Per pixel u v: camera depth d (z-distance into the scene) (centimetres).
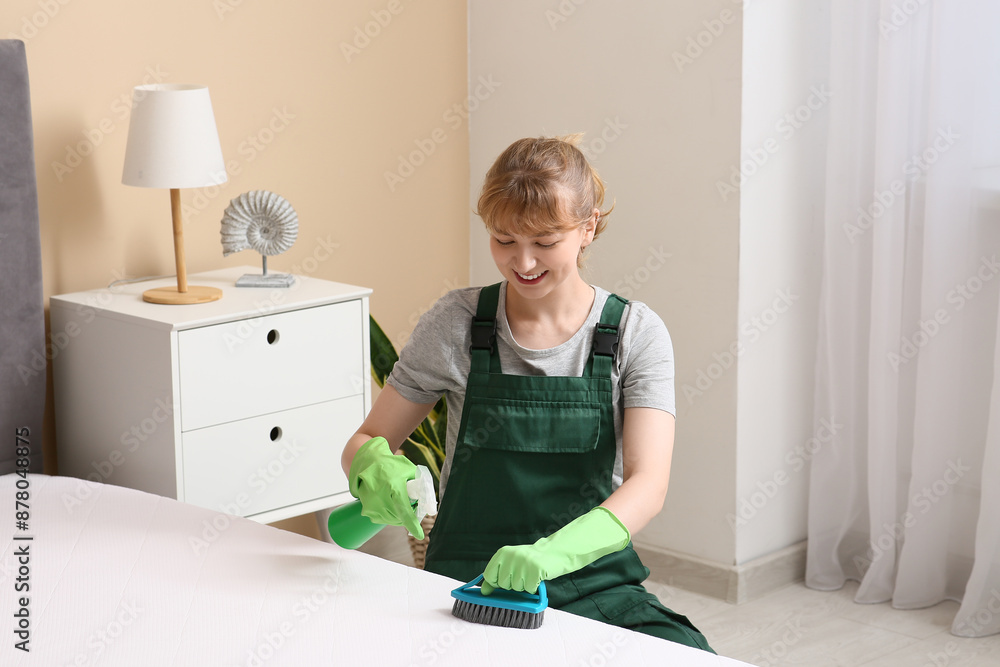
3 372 222
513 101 311
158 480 224
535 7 301
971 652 247
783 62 266
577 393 157
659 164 279
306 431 241
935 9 246
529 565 133
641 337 159
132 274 254
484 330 161
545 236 146
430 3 307
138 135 229
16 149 217
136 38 247
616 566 158
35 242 223
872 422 268
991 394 252
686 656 132
